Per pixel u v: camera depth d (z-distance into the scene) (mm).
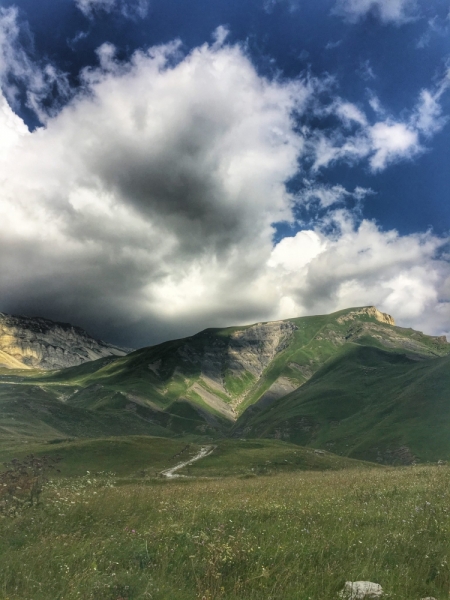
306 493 20656
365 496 18047
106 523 13945
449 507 13977
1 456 91625
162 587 8398
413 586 8375
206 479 57656
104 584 8320
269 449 116562
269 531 11812
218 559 9422
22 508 15555
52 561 10055
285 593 8211
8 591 8586
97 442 107000
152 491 22578
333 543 10578
